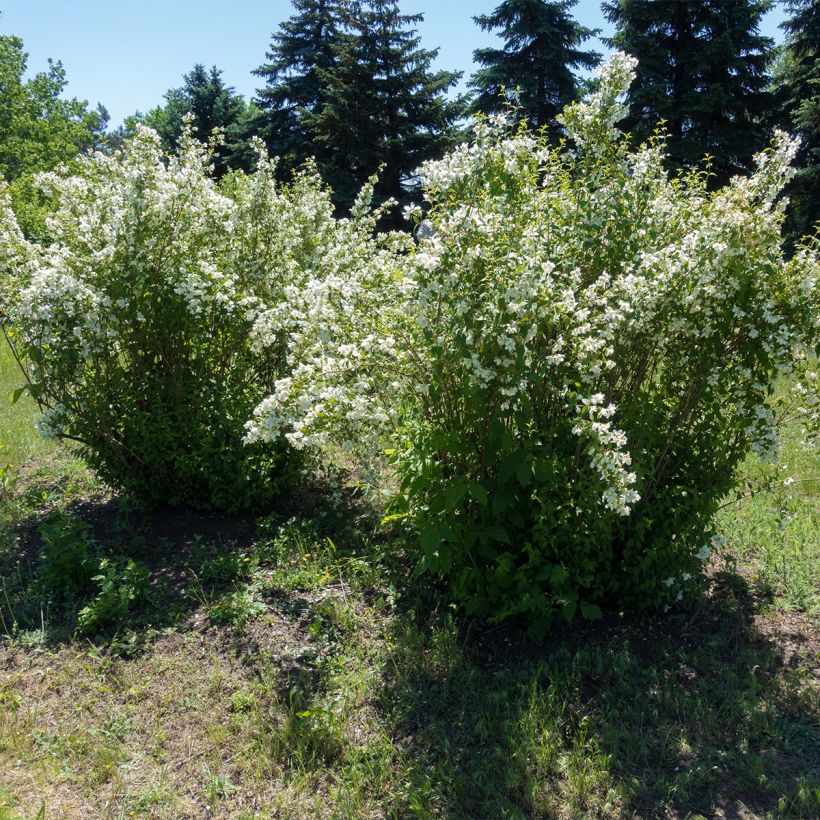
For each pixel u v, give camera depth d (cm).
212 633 383
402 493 389
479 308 328
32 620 395
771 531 494
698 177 407
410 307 355
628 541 370
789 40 2395
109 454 494
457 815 269
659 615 397
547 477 343
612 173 375
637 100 2077
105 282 456
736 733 313
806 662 364
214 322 495
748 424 365
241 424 492
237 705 327
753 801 278
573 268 371
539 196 380
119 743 306
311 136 2806
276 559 451
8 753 299
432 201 371
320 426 356
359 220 645
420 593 412
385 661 357
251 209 515
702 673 354
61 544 425
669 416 380
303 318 385
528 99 2342
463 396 336
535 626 364
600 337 347
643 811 274
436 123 2641
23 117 2869
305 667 355
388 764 292
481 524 370
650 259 339
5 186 498
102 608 384
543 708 319
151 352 488
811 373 378
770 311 336
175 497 509
